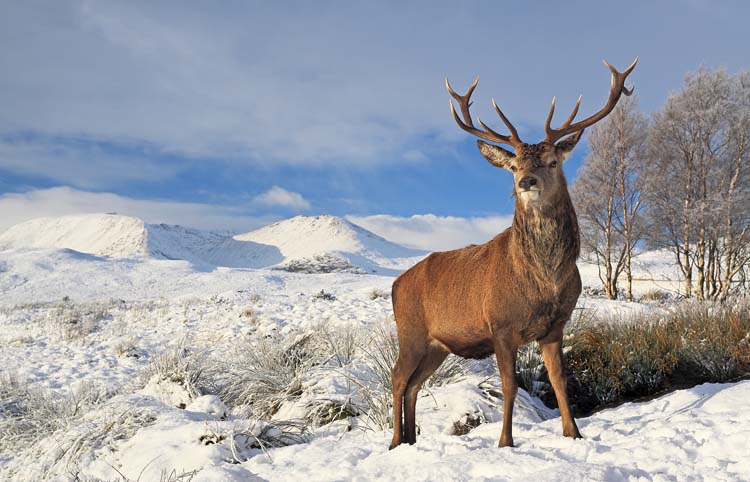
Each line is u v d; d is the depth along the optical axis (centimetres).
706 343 734
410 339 525
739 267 2275
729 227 2244
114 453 562
